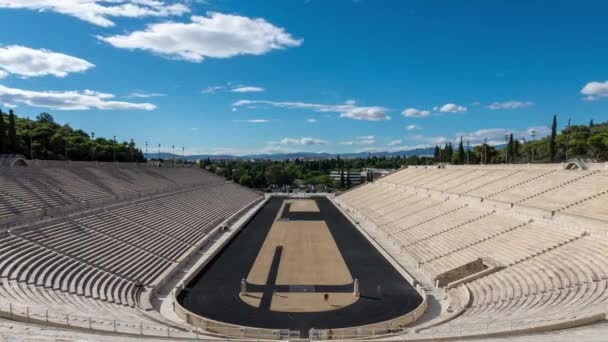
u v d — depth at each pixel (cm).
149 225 5362
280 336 2797
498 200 5350
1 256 3144
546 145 12181
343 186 16888
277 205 10719
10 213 4047
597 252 3117
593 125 14862
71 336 1977
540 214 4172
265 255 5131
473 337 2102
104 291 3275
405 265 4559
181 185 9569
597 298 2470
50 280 3078
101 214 4969
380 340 2205
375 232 6600
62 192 5422
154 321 2844
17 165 5591
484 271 3619
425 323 2925
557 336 1902
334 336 2791
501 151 14500
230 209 8962
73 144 9919
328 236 6378
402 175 11150
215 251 5194
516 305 2795
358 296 3634
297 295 3675
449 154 15100
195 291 3775
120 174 7988
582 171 5150
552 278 3039
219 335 2662
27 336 1905
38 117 12494
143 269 4000
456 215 5666
